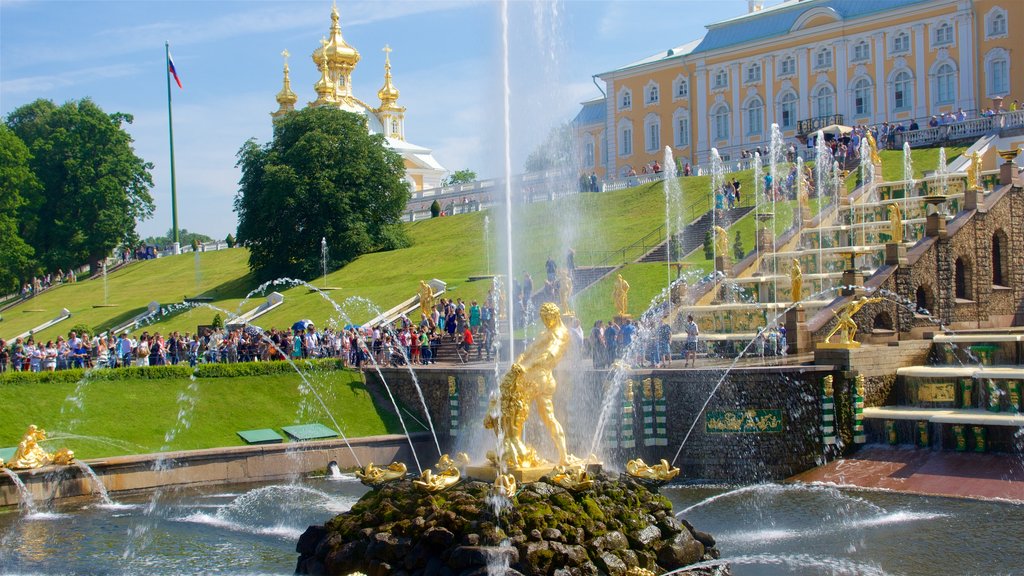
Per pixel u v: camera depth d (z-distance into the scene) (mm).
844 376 36719
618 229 71812
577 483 22016
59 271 119750
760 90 109000
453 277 70938
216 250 117250
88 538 29359
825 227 54281
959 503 31078
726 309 45188
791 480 35594
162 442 39375
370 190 93938
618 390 37375
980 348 39000
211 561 26609
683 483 36156
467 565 20250
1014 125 69625
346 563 21984
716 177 80312
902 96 98312
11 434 38219
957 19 93750
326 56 149875
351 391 45094
